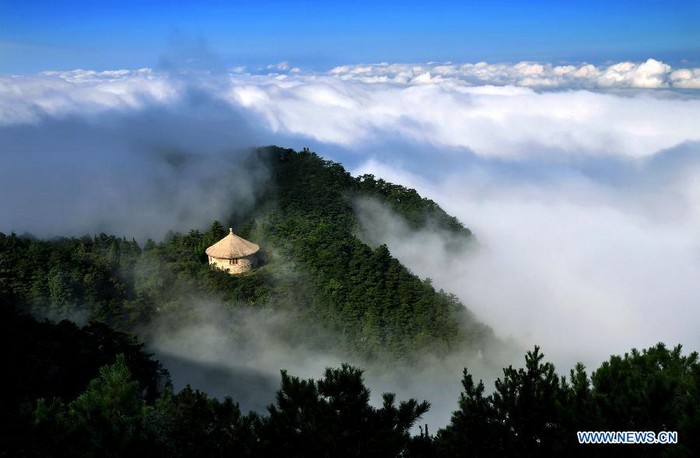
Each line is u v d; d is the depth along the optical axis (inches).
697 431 429.4
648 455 456.8
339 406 512.1
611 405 489.4
